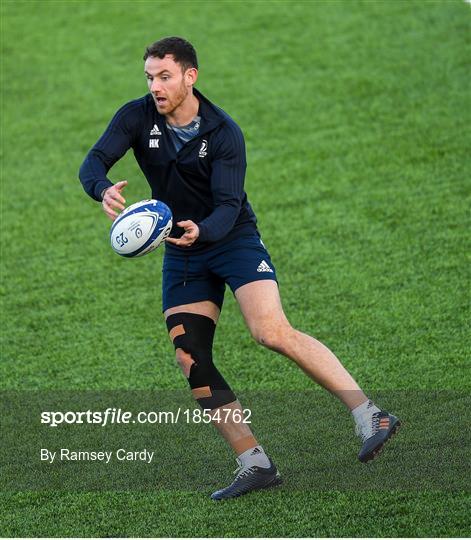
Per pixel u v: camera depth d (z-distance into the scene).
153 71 15.81
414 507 15.62
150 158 16.48
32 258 27.64
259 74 38.38
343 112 34.97
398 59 38.25
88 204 30.84
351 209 28.91
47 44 42.94
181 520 15.76
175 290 16.77
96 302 25.06
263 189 30.56
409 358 21.27
